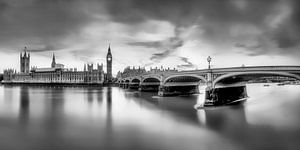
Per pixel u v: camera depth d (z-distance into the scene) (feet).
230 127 121.08
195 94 338.95
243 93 259.39
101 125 128.88
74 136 105.40
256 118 143.95
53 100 286.05
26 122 138.82
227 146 89.25
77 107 212.23
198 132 111.45
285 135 104.06
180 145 91.50
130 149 86.79
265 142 94.22
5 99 300.61
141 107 207.41
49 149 87.20
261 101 230.27
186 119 144.66
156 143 94.22
